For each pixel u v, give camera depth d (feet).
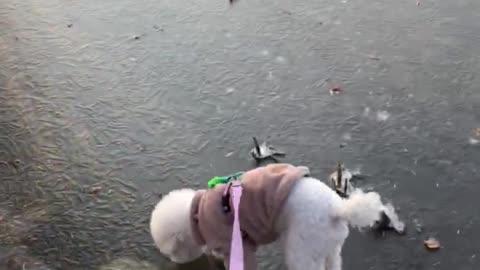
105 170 5.30
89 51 6.67
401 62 6.21
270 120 5.65
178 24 6.97
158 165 5.31
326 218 3.67
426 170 5.08
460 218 4.69
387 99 5.78
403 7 6.99
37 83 6.28
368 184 4.98
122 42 6.77
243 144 5.44
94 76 6.34
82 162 5.39
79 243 4.72
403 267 4.38
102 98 6.06
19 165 5.39
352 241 4.55
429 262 4.41
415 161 5.16
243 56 6.43
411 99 5.77
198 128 5.64
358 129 5.49
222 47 6.57
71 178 5.25
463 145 5.28
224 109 5.81
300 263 3.74
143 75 6.31
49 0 7.51
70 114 5.90
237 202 3.80
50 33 6.97
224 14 7.07
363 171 5.10
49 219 4.91
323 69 6.18
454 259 4.42
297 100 5.84
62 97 6.09
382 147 5.31
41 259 4.63
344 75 6.09
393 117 5.59
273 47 6.52
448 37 6.48
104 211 4.95
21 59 6.61
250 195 3.82
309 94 5.90
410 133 5.42
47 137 5.65
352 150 5.30
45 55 6.65
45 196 5.11
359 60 6.26
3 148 5.55
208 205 3.90
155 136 5.59
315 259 3.74
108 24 7.06
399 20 6.78
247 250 3.89
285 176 3.79
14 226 4.87
